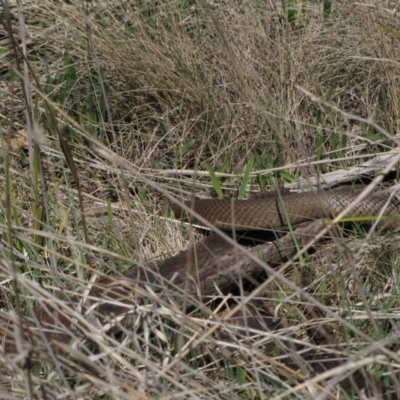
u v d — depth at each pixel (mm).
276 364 5820
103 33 10711
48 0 11219
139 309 6320
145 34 10719
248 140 10000
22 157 9609
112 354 5746
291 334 6816
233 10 11047
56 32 11188
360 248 7762
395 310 7055
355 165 9422
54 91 10523
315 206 8297
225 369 6387
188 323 5938
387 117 10141
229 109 10281
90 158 9930
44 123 10422
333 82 10719
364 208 8281
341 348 6516
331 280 7535
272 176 9703
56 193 9352
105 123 10508
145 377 5746
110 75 10719
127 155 10297
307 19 11359
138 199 9297
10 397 5469
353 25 11016
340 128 10031
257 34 10742
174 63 10531
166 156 10383
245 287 7801
